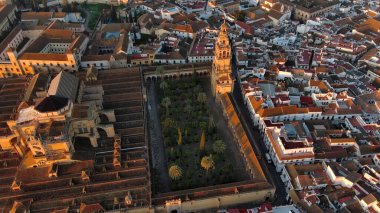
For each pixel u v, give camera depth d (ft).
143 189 468.34
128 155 518.37
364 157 546.26
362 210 453.99
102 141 543.39
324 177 496.23
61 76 558.56
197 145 585.22
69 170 489.67
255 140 595.47
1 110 591.78
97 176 483.51
